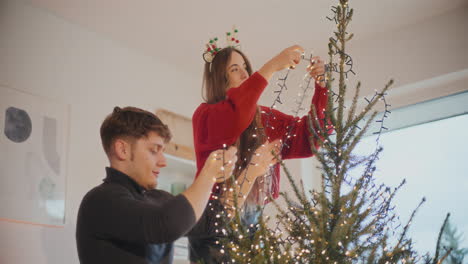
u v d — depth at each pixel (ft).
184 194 4.30
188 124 11.87
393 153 11.16
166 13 10.15
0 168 8.45
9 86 8.91
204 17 10.34
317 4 10.11
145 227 4.12
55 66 9.68
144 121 4.91
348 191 4.74
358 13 10.68
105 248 4.28
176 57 11.66
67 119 9.58
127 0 9.71
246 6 10.09
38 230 8.65
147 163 4.82
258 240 4.31
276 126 6.80
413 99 11.08
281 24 10.70
